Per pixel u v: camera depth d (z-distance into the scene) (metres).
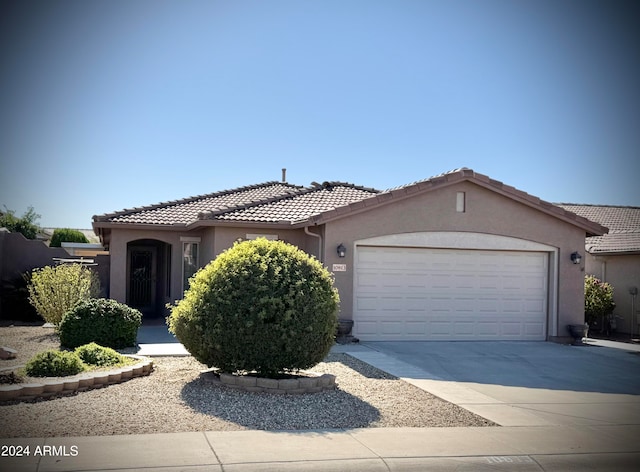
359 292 16.23
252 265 10.09
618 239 22.44
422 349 15.27
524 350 15.78
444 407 9.53
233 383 9.82
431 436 7.93
